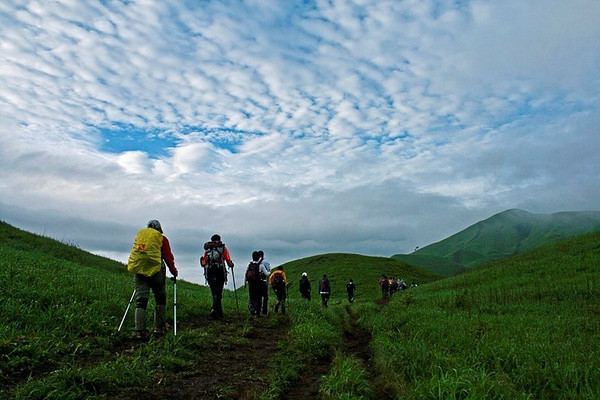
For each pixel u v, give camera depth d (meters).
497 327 9.66
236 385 5.91
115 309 9.07
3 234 27.31
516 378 5.81
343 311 21.41
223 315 11.44
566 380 5.60
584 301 14.29
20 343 6.00
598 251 25.77
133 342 7.52
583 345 7.54
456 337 8.73
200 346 7.61
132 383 5.36
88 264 28.33
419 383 5.57
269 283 14.45
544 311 12.87
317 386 6.45
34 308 7.68
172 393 5.38
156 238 8.10
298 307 15.39
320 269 71.25
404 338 9.37
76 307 8.17
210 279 10.93
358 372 6.38
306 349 8.32
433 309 15.89
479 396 4.91
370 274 63.59
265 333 10.02
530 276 23.64
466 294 18.41
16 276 9.70
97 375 5.18
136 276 7.97
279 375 6.36
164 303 8.32
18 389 4.62
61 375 4.96
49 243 29.45
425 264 176.12
